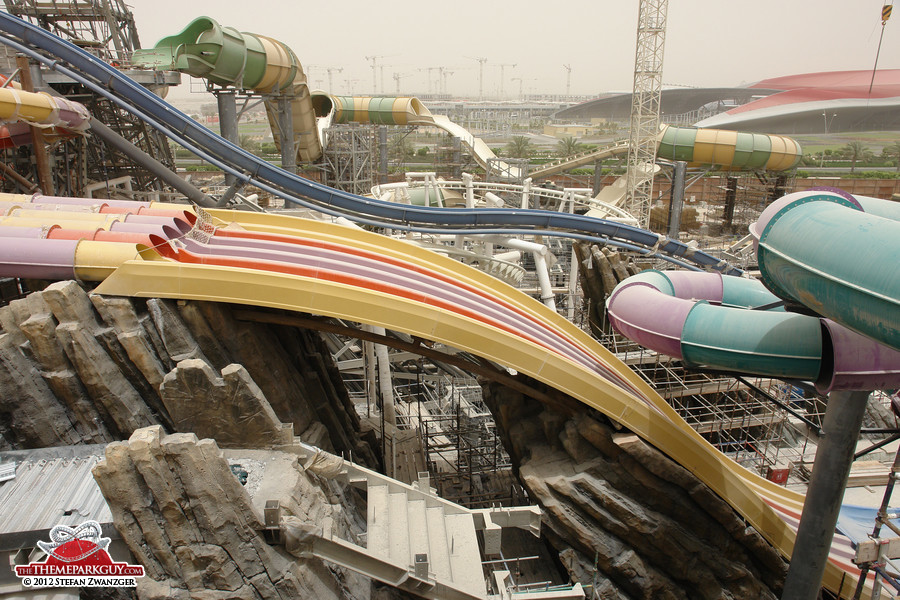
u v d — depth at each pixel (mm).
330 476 22016
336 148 79000
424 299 24906
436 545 21688
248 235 27094
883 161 154000
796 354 18969
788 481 39625
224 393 20891
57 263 22625
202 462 16359
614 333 43594
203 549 16641
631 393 26922
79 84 40156
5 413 20828
